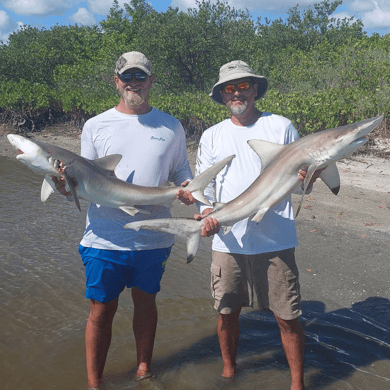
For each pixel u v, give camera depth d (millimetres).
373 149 11484
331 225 6719
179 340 3838
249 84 2979
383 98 12383
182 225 2895
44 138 18875
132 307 4383
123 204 2943
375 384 3182
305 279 4969
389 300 4461
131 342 3789
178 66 23344
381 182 9242
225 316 3166
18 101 21297
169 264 5484
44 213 7766
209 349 3688
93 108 19297
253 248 2969
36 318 4246
